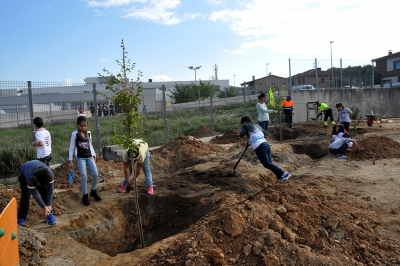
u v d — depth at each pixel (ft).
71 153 21.81
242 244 13.94
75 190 24.22
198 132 57.72
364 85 91.50
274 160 32.63
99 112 45.09
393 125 63.52
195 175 28.81
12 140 38.22
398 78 139.64
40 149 23.62
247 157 34.06
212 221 15.06
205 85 110.22
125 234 22.30
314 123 66.44
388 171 28.27
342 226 15.98
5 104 42.42
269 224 15.06
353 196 21.63
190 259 13.16
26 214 19.15
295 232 15.28
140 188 25.57
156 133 52.44
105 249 20.67
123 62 16.46
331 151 36.06
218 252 13.19
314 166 31.50
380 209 19.43
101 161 33.47
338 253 14.12
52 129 41.65
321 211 17.06
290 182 19.90
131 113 16.92
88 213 21.38
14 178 33.19
